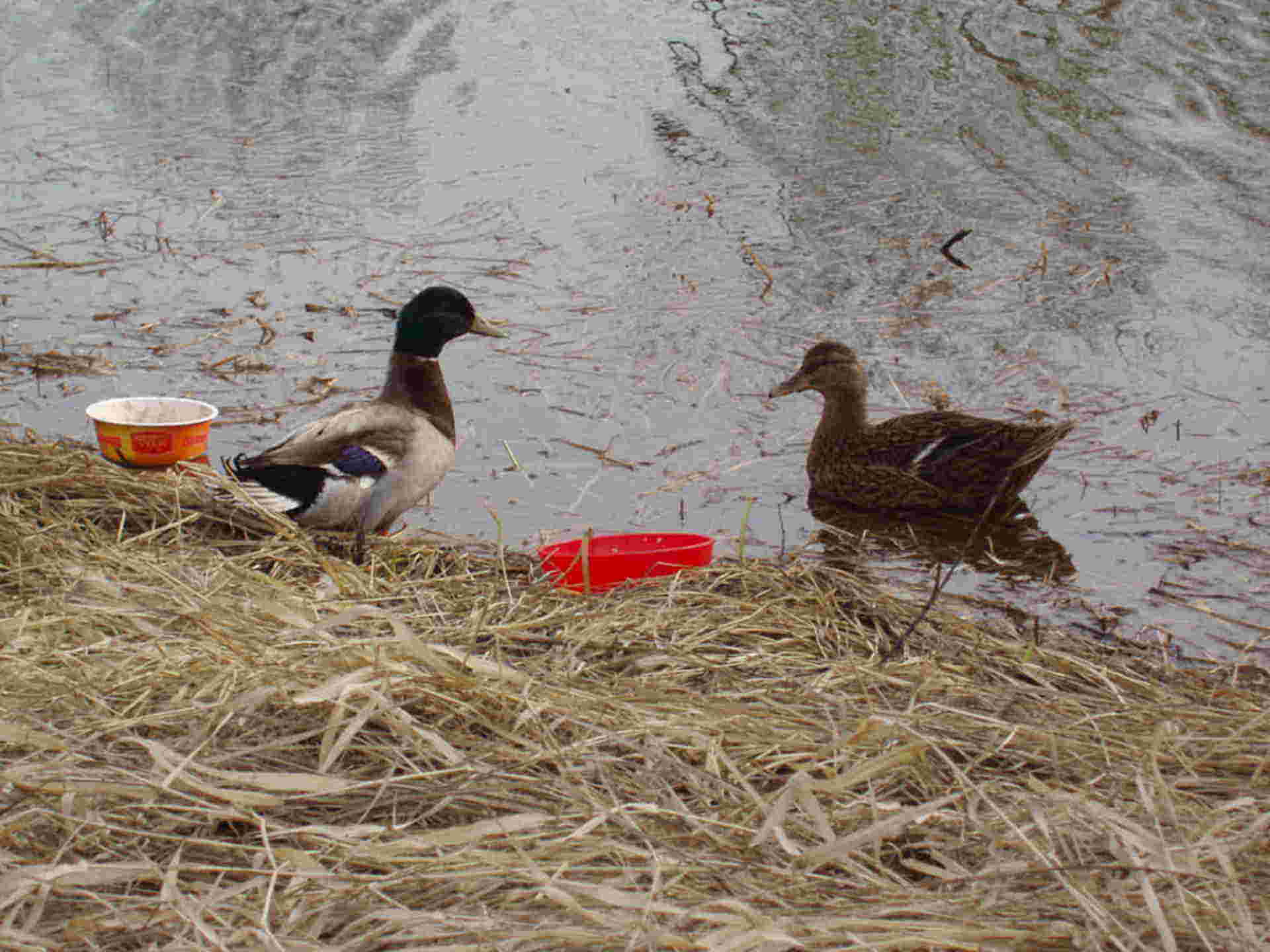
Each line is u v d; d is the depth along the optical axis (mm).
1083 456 9266
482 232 13305
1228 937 3969
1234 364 10516
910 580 7797
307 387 9984
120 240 13000
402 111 17016
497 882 4148
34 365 10281
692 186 14383
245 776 4484
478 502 8594
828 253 12734
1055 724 5523
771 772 5047
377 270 12383
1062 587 7672
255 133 16188
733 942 3771
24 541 6617
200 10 22188
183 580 6438
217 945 3770
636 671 5914
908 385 10219
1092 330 11102
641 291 12008
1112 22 19297
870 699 5586
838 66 18062
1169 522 8406
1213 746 5324
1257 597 7477
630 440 9523
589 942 3859
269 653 5422
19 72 18500
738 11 21312
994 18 19828
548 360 10727
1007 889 4254
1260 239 12727
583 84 17938
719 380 10445
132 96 17562
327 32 20828
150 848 4414
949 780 5031
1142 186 13930
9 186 14375
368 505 7703
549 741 4949
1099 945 3852
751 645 6262
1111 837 4301
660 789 4727
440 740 4785
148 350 10609
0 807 4406
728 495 8875
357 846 4293
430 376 8086
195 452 8305
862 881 4281
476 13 21938
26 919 4004
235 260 12531
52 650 5484
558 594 6645
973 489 8688
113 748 4816
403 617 6203
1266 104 15945
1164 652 6711
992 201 13750
